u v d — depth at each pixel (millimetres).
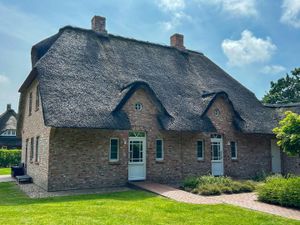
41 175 14227
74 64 15383
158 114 15758
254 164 19406
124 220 7680
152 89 15547
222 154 18078
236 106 19078
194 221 7754
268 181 11789
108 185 14156
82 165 13625
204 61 22609
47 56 14867
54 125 12016
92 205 9477
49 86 13477
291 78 41344
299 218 8266
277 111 21891
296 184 10109
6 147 38125
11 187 14414
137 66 17828
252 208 9500
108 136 14477
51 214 8141
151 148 15555
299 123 10320
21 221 7355
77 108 13203
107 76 15859
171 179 15930
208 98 17703
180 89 17938
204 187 12531
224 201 10656
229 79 22125
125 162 14750
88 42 17453
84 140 13828
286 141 10547
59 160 13141
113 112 14141
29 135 18250
